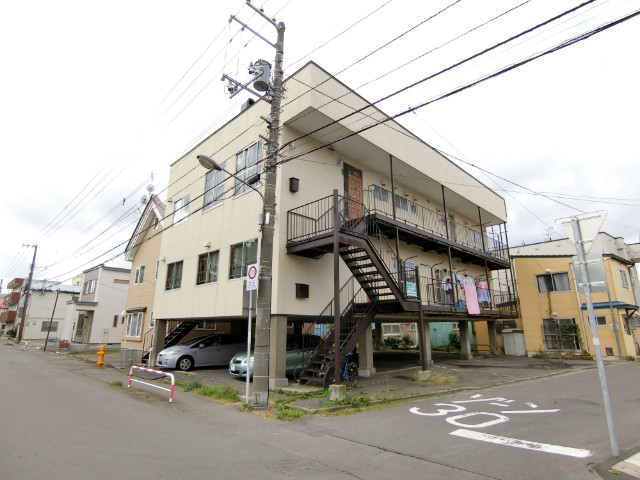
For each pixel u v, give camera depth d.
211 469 4.49
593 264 5.43
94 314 29.06
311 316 11.84
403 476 4.36
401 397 8.98
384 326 30.16
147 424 6.56
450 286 17.39
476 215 22.34
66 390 9.78
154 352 16.64
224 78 9.23
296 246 11.15
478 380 11.78
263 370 8.00
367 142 13.41
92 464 4.48
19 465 4.32
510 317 20.12
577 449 5.18
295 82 11.91
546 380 12.03
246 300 8.85
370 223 12.55
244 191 13.33
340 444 5.60
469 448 5.30
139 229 23.55
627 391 9.80
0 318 54.41
